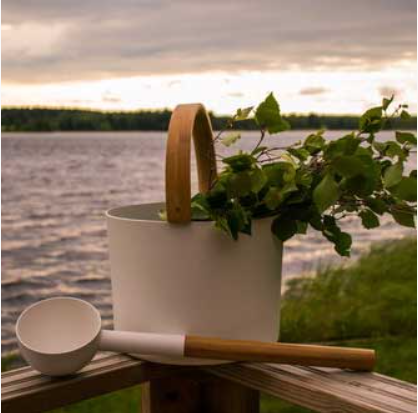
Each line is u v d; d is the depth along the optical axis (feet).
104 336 2.45
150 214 3.01
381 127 2.64
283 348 2.44
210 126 2.82
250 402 2.83
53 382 2.35
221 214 2.43
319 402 2.30
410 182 2.43
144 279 2.52
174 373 2.71
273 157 2.61
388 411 2.10
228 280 2.50
